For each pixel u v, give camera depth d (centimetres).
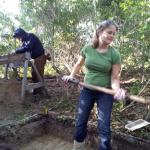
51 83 378
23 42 331
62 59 389
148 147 226
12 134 255
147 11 260
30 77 392
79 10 362
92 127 249
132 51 298
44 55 340
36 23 415
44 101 319
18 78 381
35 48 332
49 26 400
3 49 417
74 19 373
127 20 302
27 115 282
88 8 353
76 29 378
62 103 306
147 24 251
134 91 301
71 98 320
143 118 268
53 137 272
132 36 293
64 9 384
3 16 435
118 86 187
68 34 381
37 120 275
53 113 279
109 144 194
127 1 273
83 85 193
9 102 312
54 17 389
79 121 203
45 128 279
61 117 271
